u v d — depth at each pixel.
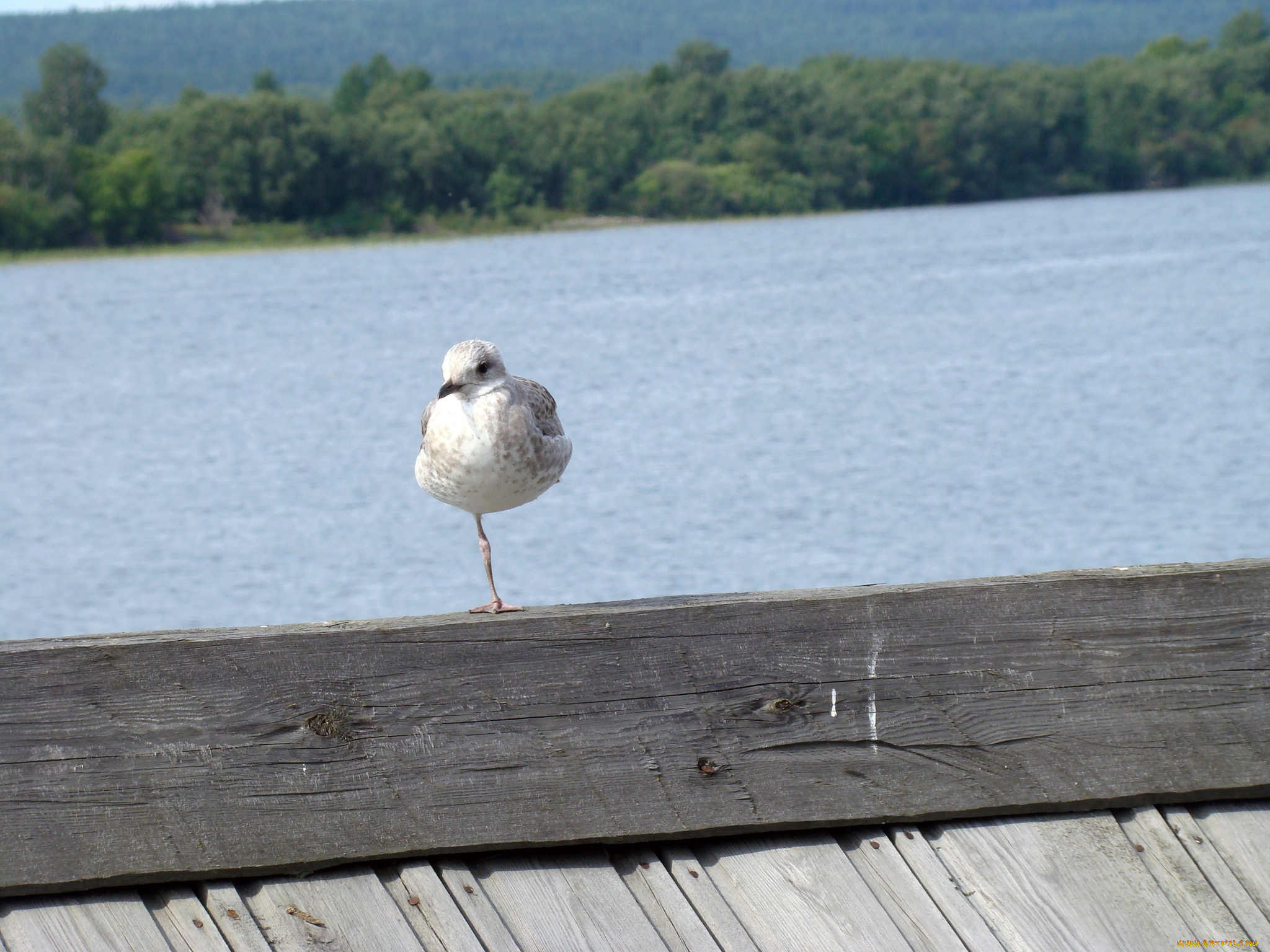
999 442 31.23
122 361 51.72
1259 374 39.62
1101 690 4.49
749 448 31.23
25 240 116.44
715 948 4.14
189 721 4.00
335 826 4.08
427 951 4.00
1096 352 45.50
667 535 23.95
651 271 85.62
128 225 120.25
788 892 4.29
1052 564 22.23
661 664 4.27
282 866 4.06
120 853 3.96
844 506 25.80
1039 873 4.39
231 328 61.66
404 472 30.22
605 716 4.23
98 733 3.96
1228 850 4.50
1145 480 27.41
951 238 102.31
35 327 64.31
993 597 4.45
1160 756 4.51
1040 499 26.16
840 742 4.38
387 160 126.88
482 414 5.09
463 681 4.15
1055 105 148.00
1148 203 132.00
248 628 4.15
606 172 133.38
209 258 110.31
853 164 139.62
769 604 4.33
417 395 41.75
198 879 4.04
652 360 46.84
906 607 4.40
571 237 120.50
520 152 131.00
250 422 37.38
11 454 33.38
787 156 139.62
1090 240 94.50
